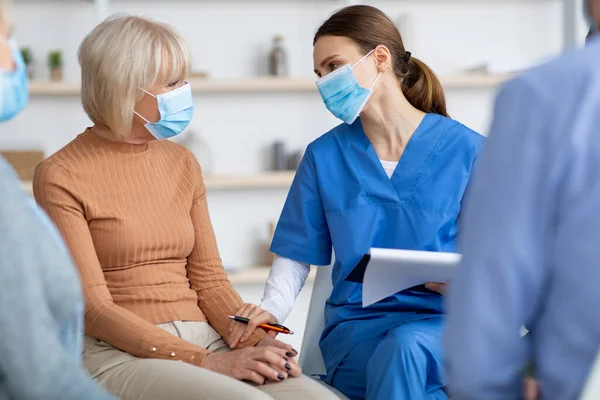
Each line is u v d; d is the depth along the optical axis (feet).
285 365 5.99
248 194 14.30
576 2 13.96
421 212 6.97
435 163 7.07
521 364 3.29
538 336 3.33
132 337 5.83
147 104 6.40
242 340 6.42
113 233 6.19
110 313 5.90
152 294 6.25
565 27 14.14
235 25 14.10
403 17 14.08
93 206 6.15
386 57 7.16
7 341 3.29
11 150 13.61
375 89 7.17
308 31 14.26
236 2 14.07
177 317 6.31
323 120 14.34
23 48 13.56
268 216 14.33
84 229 6.08
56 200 6.06
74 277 3.62
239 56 14.11
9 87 3.99
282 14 14.20
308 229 7.36
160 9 13.96
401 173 7.07
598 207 3.07
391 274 6.00
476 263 3.22
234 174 14.14
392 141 7.21
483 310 3.18
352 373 6.70
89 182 6.21
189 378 5.41
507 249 3.15
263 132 14.25
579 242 3.10
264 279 13.38
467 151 7.11
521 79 3.33
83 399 3.46
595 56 3.24
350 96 7.13
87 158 6.30
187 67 6.57
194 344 6.15
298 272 7.48
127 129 6.31
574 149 3.11
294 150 14.29
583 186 3.10
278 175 13.57
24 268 3.31
